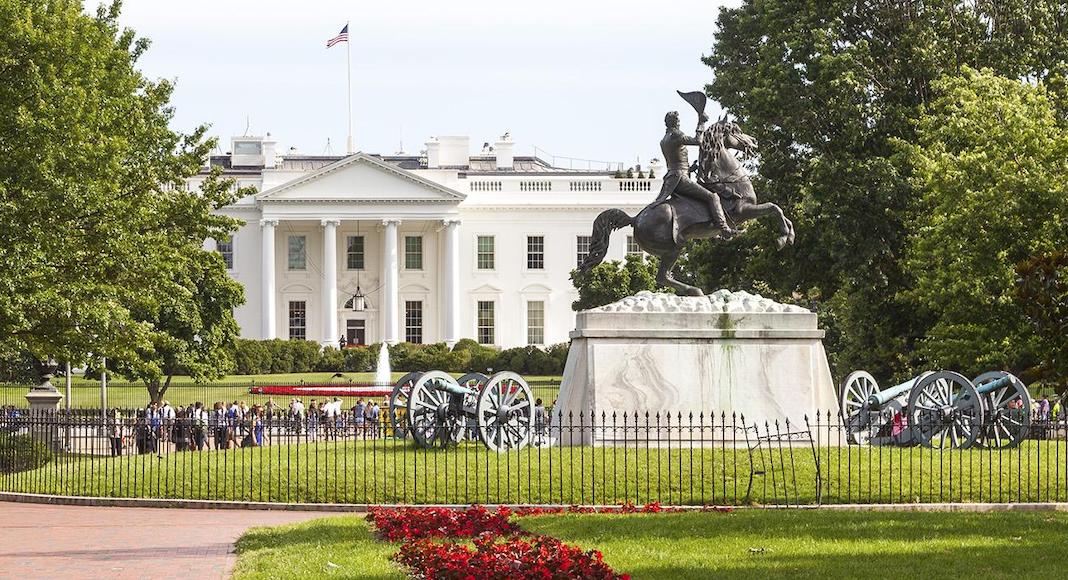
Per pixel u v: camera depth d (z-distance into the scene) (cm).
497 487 3606
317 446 4278
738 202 4350
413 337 17738
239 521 3362
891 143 7362
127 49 5822
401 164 19950
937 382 4378
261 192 16775
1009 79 7038
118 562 2703
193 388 11044
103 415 5631
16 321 4844
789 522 3008
